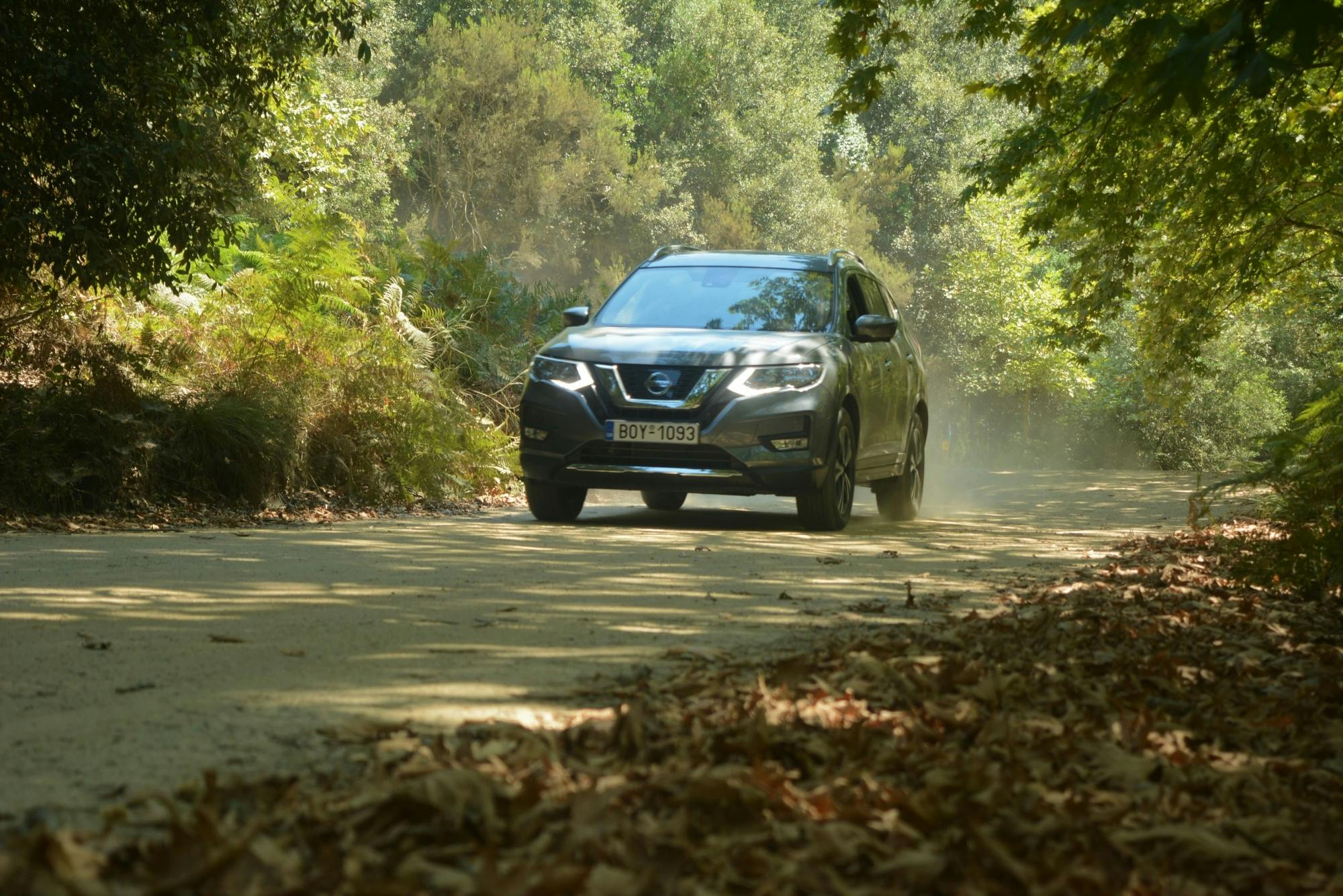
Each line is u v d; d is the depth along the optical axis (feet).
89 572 20.07
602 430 31.50
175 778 8.78
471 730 10.11
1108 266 46.34
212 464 36.09
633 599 18.80
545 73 152.97
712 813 8.08
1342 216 48.03
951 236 200.23
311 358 43.19
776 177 182.09
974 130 208.23
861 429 34.45
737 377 31.35
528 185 149.79
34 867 6.61
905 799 8.38
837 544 28.78
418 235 135.74
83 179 34.04
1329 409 25.38
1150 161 39.88
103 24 35.91
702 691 11.89
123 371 36.70
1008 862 7.38
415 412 43.06
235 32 40.68
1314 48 14.42
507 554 24.40
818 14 215.31
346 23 41.65
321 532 28.96
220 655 13.26
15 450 32.55
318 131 80.74
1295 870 8.07
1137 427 141.18
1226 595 22.91
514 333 55.72
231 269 48.85
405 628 15.39
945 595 20.44
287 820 7.67
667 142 179.01
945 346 182.19
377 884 6.51
